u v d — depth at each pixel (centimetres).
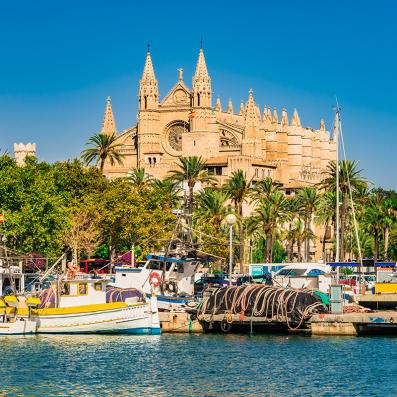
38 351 8950
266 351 8962
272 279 12756
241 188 18638
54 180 16525
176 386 7431
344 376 7806
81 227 15725
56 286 10281
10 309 10094
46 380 7625
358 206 19538
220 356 8688
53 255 14388
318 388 7375
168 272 11631
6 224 13388
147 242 16100
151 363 8338
